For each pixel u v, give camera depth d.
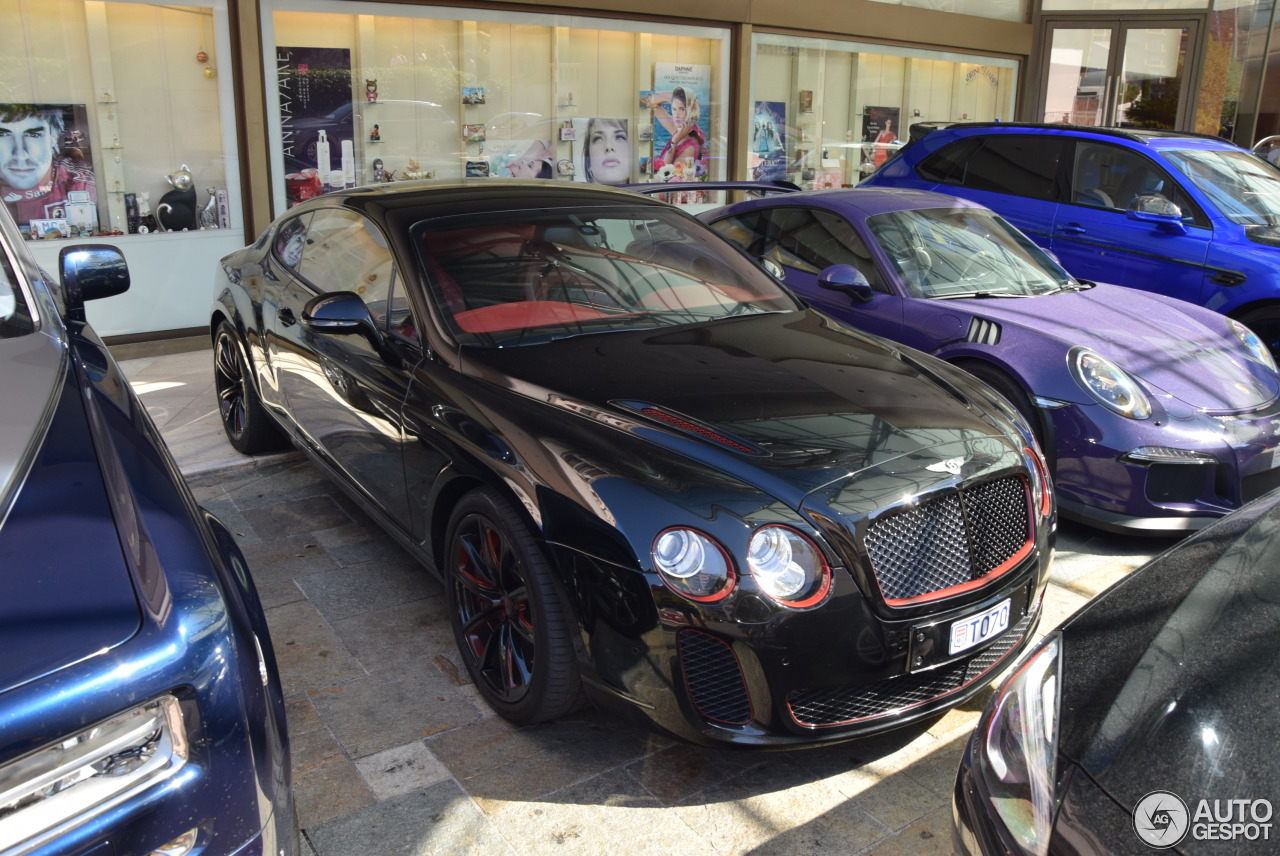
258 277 4.34
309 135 7.03
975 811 1.78
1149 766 1.63
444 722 2.78
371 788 2.49
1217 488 3.83
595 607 2.38
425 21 7.37
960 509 2.50
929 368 3.20
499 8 7.62
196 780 1.45
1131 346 4.12
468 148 7.79
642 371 2.91
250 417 4.59
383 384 3.21
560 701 2.57
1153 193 6.19
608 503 2.38
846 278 4.38
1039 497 2.79
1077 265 6.43
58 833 1.33
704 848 2.31
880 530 2.37
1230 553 2.12
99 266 2.84
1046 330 4.17
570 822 2.38
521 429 2.65
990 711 1.95
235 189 6.86
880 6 9.87
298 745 2.65
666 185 5.32
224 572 1.74
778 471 2.41
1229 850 1.48
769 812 2.44
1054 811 1.64
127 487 1.75
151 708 1.42
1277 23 11.69
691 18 8.63
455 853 2.27
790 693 2.30
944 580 2.46
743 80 9.06
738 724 2.33
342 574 3.64
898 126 10.61
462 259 3.33
